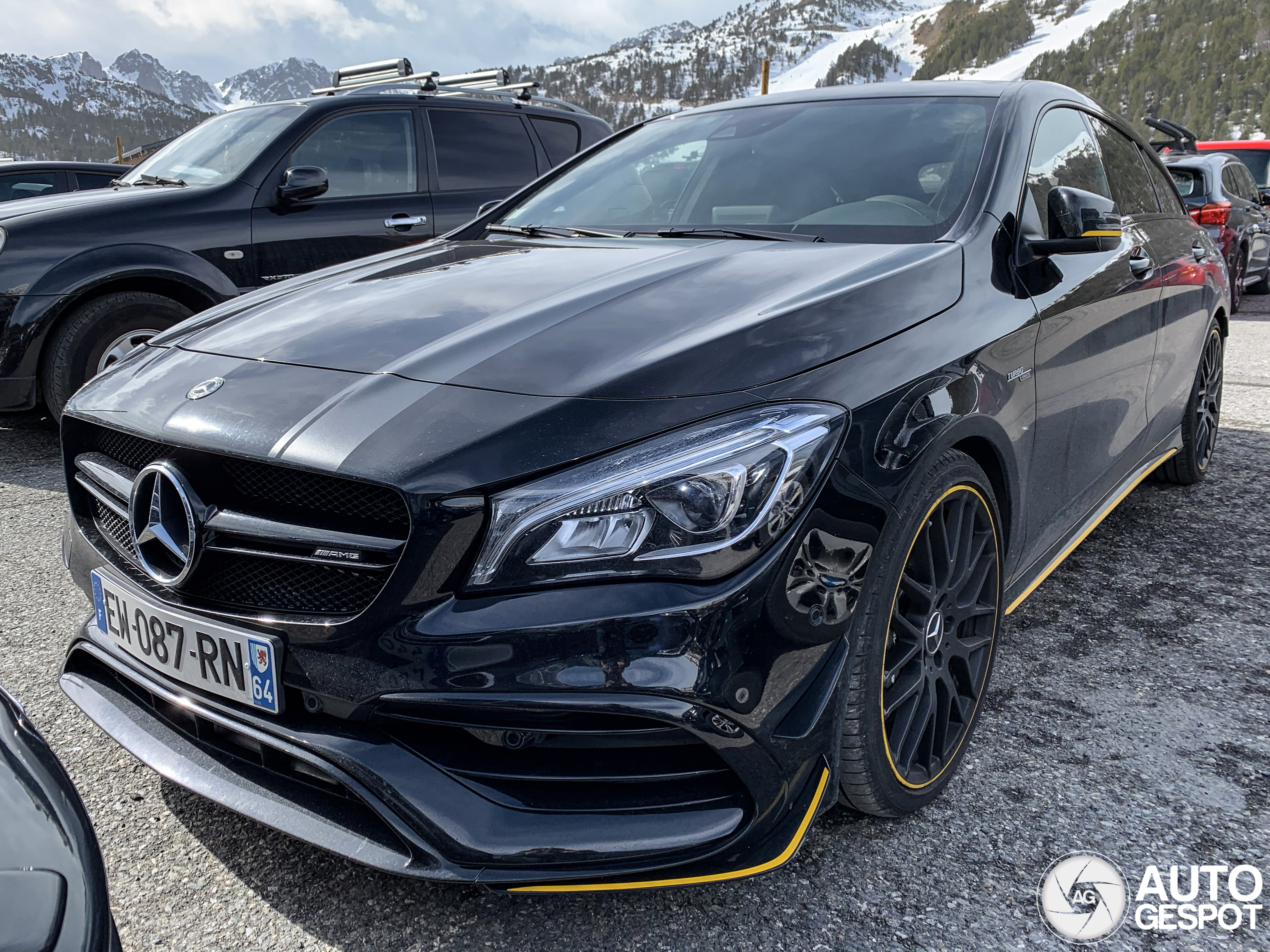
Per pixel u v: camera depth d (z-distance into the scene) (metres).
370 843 1.48
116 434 1.87
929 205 2.31
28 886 0.86
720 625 1.42
